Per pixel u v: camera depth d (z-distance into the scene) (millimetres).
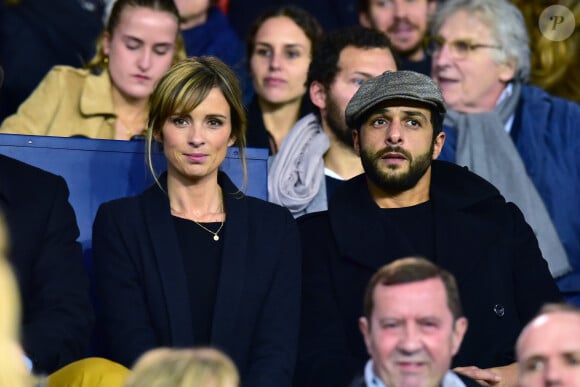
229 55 25844
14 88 25766
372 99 17828
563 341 13555
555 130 23125
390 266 14828
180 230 17422
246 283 17141
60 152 18891
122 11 22250
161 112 17453
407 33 25766
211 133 17453
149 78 22172
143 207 17469
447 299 14633
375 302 14664
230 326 16938
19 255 16906
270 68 23219
